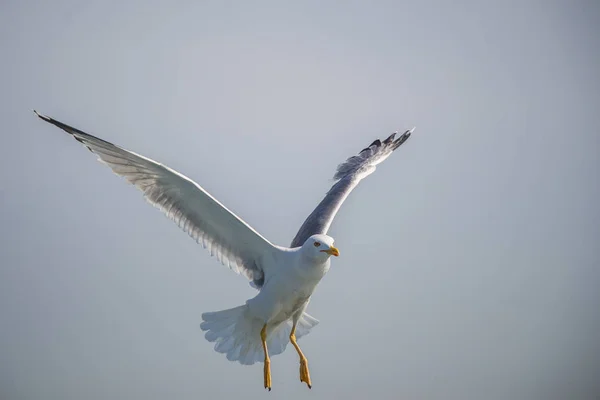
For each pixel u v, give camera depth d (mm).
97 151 12398
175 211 12797
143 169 12336
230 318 13078
